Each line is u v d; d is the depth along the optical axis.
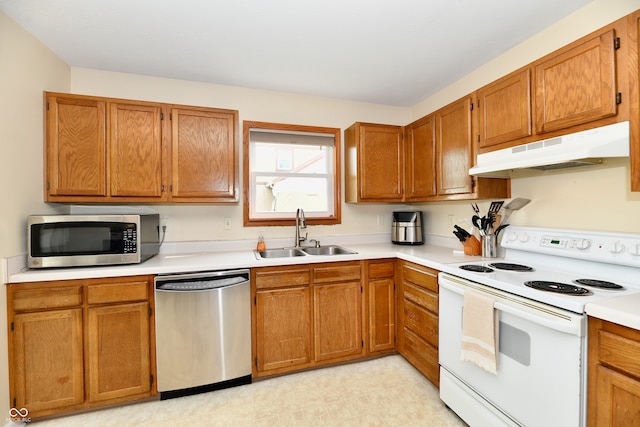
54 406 1.69
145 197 2.09
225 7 1.59
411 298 2.23
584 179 1.64
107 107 2.01
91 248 1.82
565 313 1.15
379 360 2.39
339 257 2.25
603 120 1.28
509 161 1.67
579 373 1.11
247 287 2.03
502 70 2.11
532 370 1.27
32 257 1.71
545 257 1.75
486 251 2.11
